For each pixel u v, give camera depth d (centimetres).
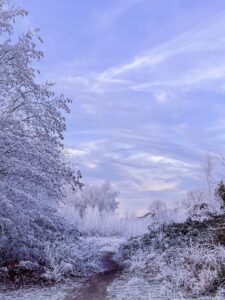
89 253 1697
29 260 1505
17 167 1467
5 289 1242
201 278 1026
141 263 1523
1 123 1482
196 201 2316
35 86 1547
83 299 1072
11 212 1462
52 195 1669
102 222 3850
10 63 1512
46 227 1698
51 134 1638
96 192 5872
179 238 1658
